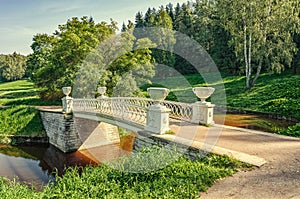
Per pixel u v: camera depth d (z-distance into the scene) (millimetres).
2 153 14312
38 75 21688
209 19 28766
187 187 4594
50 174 10883
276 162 5406
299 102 15383
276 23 19016
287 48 19594
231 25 20859
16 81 52500
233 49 26406
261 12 19234
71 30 20219
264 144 6891
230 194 4199
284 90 18234
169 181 4930
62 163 12273
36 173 11031
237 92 21094
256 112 16203
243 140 7387
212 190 4449
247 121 13578
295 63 22031
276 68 20500
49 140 16219
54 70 21031
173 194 4418
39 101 24031
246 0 19500
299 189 4109
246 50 22125
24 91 33062
